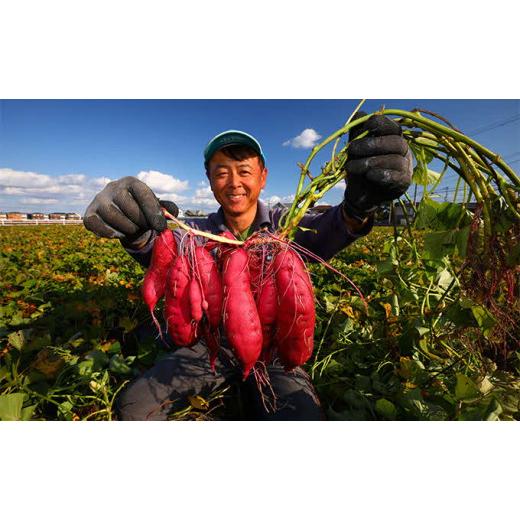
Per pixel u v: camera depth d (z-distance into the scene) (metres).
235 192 0.81
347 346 0.91
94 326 1.03
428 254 0.82
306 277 0.56
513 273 0.66
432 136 0.65
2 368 0.74
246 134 0.77
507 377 0.73
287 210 0.82
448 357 0.86
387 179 0.56
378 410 0.67
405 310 1.01
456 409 0.65
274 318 0.56
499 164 0.58
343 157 0.64
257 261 0.58
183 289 0.56
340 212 0.70
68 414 0.69
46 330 1.03
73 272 1.99
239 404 0.76
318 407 0.68
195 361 0.75
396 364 0.84
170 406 0.70
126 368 0.83
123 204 0.56
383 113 0.64
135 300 1.19
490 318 0.67
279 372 0.73
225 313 0.53
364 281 1.40
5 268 1.88
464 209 0.70
